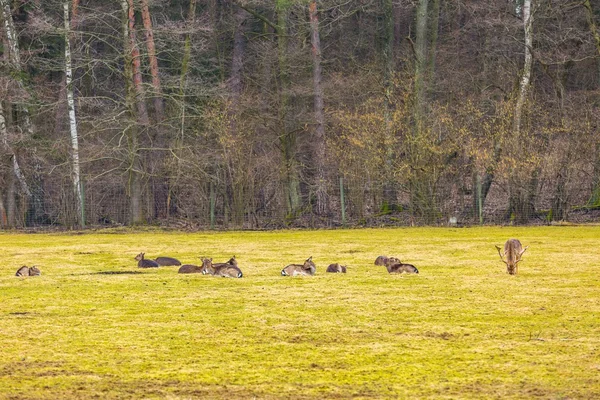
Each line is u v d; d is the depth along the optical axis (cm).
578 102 7469
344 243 5306
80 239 5934
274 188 7175
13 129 7419
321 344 2200
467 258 4284
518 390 1767
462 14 9912
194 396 1745
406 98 7162
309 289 3156
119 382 1850
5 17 7594
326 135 7825
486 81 8175
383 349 2138
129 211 7225
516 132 6944
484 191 7188
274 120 8069
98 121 7375
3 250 5019
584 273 3600
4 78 7300
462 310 2677
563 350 2105
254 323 2480
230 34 10344
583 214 7038
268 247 5075
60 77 9594
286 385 1820
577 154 6906
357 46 9938
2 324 2489
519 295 2980
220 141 7081
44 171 7288
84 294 3062
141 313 2661
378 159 7038
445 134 7038
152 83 8269
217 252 4784
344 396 1739
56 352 2125
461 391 1766
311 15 8138
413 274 3603
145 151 7788
